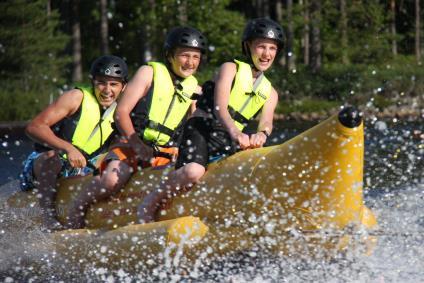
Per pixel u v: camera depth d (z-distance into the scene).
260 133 16.41
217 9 94.56
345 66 85.94
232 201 15.64
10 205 19.44
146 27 91.94
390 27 101.00
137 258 15.73
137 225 16.16
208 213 15.97
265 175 15.23
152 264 15.59
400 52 111.88
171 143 17.88
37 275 16.92
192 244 15.27
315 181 14.73
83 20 108.00
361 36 95.62
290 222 15.25
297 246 15.43
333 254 15.58
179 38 17.30
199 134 16.44
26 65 86.31
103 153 18.83
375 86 74.44
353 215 15.21
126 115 17.17
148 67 17.58
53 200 18.98
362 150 14.66
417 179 26.48
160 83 17.47
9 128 60.28
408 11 111.81
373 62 93.88
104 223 17.70
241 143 15.87
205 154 16.36
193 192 16.23
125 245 15.87
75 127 18.34
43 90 79.69
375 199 20.91
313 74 83.25
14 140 54.78
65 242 17.23
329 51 95.19
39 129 18.00
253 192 15.36
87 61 109.44
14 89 78.88
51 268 17.16
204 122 16.53
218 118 16.33
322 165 14.57
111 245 16.17
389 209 18.55
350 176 14.68
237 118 16.92
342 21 95.00
